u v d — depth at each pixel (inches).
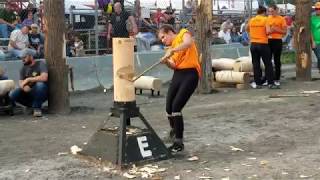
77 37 612.1
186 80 271.9
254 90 541.3
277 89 541.6
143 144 261.4
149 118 392.2
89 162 266.7
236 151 285.3
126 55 260.2
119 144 255.9
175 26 693.9
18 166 262.7
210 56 528.1
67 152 289.9
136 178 238.2
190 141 310.0
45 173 249.0
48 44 417.7
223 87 574.9
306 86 561.3
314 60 792.3
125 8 690.2
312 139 310.0
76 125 371.6
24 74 416.8
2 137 334.3
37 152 291.9
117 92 262.8
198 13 522.9
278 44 546.6
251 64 573.0
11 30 574.2
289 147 291.9
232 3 947.3
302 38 601.6
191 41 265.9
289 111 403.2
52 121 388.8
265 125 353.7
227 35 777.6
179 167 253.9
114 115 266.8
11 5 632.4
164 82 621.9
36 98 408.8
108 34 595.2
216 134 329.4
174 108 276.4
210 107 434.3
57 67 418.0
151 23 692.7
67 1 693.9
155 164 259.9
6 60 513.0
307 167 249.4
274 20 544.1
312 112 396.5
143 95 522.6
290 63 840.3
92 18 649.0
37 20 600.7
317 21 614.2
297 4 601.0
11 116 414.3
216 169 249.3
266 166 252.5
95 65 571.2
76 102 488.7
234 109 420.5
